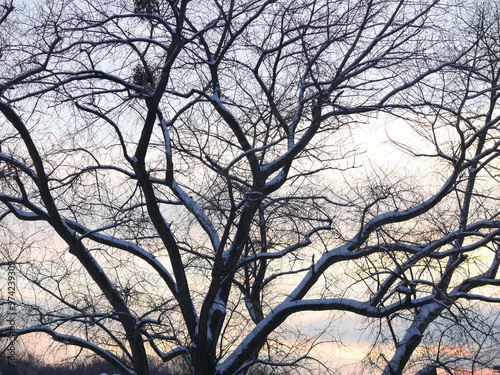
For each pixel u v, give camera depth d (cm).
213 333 1261
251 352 1233
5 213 1349
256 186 1209
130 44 1233
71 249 1266
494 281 1314
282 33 1273
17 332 1212
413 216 1268
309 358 1227
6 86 1131
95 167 1272
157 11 1244
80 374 1276
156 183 1356
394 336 1146
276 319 1239
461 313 1178
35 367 1243
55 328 1262
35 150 1189
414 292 1135
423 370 1218
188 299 1279
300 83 1380
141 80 1274
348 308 1193
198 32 1234
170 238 1271
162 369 1361
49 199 1231
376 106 1280
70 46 1181
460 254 1300
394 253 1219
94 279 1277
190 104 1289
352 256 1244
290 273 1450
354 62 1389
